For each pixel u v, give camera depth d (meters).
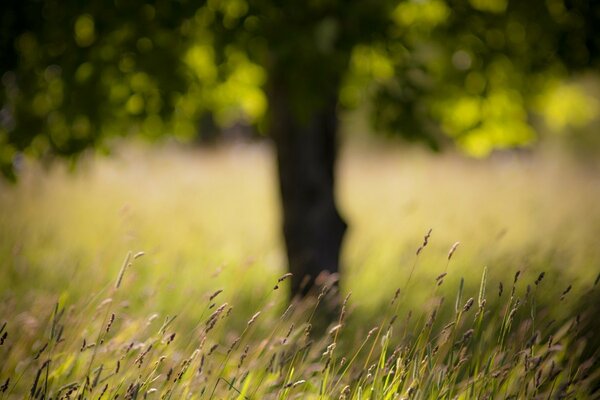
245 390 4.23
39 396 4.14
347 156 27.33
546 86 7.59
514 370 4.30
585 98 8.94
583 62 6.93
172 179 16.58
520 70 7.07
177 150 23.55
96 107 6.03
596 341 5.26
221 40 5.77
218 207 13.80
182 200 13.67
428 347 4.17
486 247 7.42
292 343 4.75
